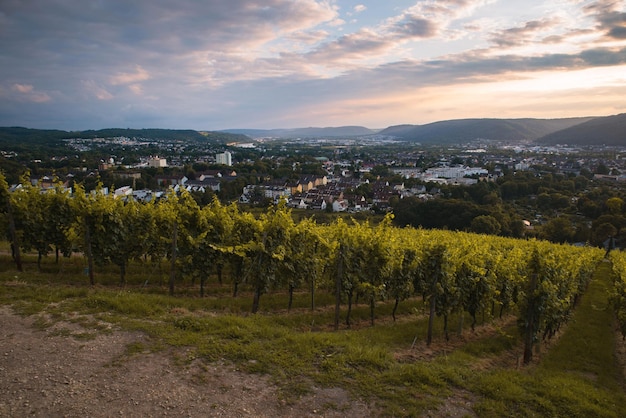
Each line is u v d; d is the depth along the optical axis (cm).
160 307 1227
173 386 774
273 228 1505
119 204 1706
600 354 1461
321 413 747
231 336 1032
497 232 6712
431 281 1405
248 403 750
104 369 808
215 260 1611
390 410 774
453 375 946
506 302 1784
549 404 866
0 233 1595
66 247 1664
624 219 6384
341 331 1380
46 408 666
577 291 1980
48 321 1002
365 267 1559
